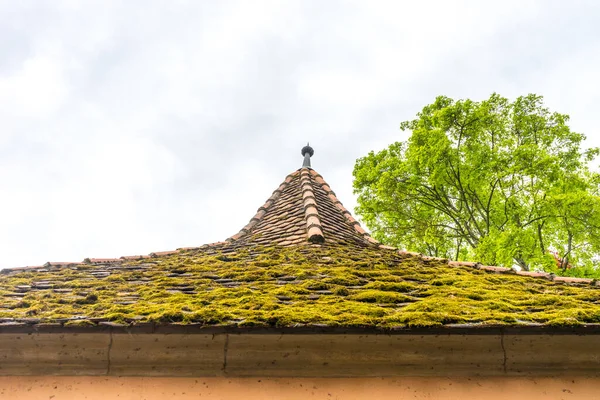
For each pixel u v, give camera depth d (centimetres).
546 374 223
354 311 236
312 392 213
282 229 532
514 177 1187
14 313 254
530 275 373
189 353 220
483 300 270
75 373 226
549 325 216
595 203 1029
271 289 292
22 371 229
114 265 433
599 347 223
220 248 494
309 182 688
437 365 221
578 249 1189
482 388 217
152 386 218
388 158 1387
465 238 1377
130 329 217
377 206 1418
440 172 1180
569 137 1261
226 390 214
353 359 219
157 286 321
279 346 217
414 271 359
